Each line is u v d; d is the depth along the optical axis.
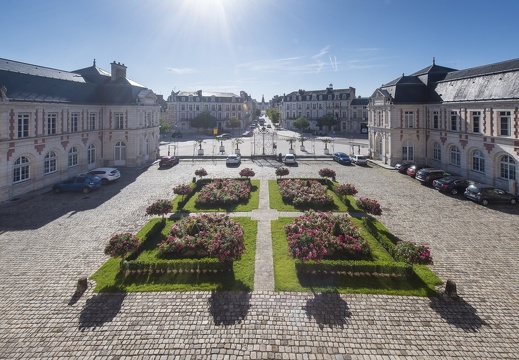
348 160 42.53
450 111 33.56
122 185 30.61
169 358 9.35
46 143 29.95
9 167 25.70
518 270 14.22
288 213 21.83
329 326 10.67
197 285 12.98
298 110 110.75
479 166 29.81
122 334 10.32
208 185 27.33
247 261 15.01
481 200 23.73
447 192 27.05
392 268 13.57
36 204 24.38
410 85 39.41
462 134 31.58
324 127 102.31
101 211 22.64
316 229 16.73
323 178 31.62
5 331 10.45
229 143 68.88
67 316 11.20
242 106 114.44
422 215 21.55
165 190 28.59
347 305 11.76
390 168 38.50
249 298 12.20
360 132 97.38
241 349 9.71
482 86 29.62
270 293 12.50
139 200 25.42
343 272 13.75
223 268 13.98
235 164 42.69
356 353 9.55
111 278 13.51
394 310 11.48
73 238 17.84
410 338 10.14
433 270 14.27
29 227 19.50
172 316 11.18
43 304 11.87
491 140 27.73
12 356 9.41
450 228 19.19
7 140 25.22
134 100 40.69
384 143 41.62
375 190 28.23
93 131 38.25
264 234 18.19
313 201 23.34
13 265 14.75
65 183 27.80
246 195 25.16
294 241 13.84
